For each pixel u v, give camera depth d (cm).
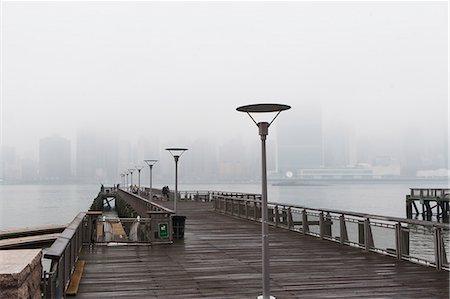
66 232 816
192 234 1619
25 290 429
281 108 738
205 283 857
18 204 9125
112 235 1339
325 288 815
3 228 4309
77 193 18462
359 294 773
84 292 785
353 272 947
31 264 453
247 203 2252
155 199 4453
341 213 1327
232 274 938
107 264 1042
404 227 1066
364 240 1224
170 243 1377
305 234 1575
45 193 18712
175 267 1009
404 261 1059
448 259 940
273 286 830
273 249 1256
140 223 1364
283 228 1778
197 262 1071
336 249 1248
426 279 878
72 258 892
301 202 8588
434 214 5956
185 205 3478
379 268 984
